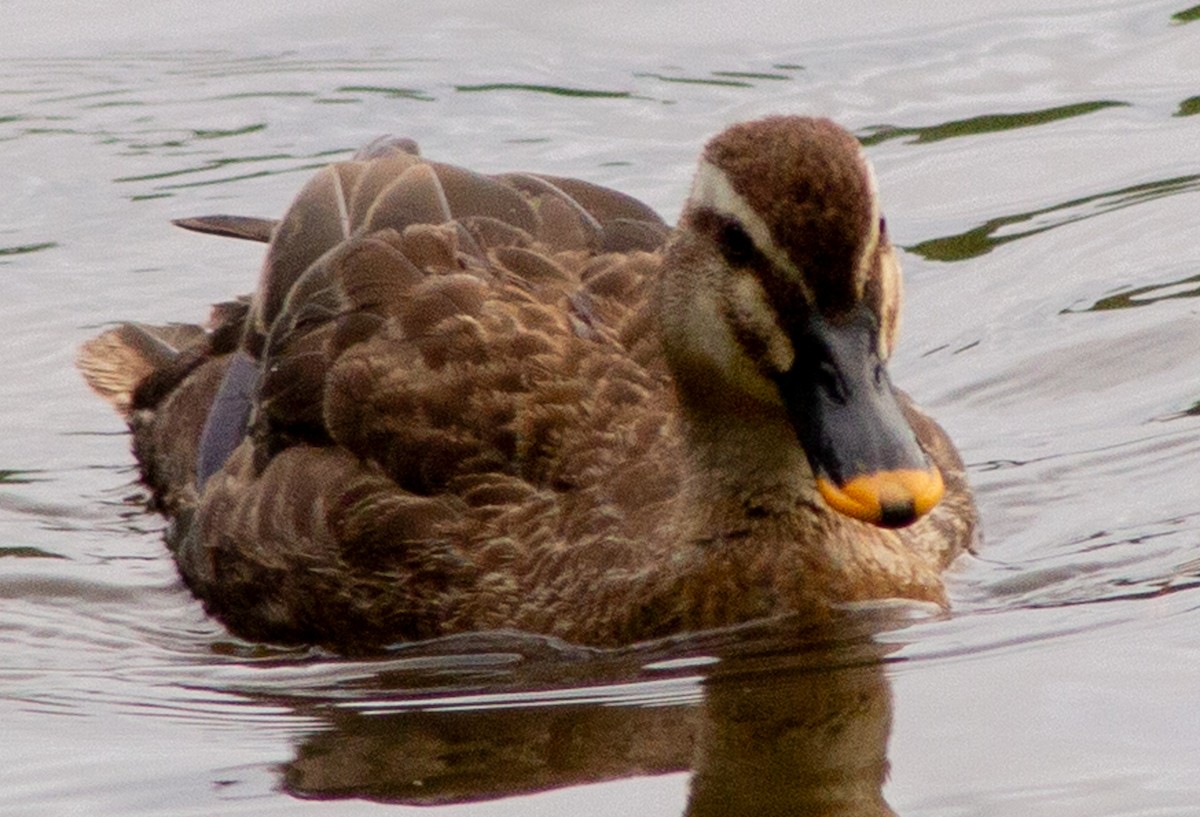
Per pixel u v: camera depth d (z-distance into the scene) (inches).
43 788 457.7
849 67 796.0
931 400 638.5
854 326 470.9
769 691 486.0
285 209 736.3
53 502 633.0
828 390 467.2
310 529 552.7
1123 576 536.4
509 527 531.8
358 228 591.2
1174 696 461.7
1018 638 502.0
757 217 476.4
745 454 508.7
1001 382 643.5
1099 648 490.3
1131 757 437.1
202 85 808.3
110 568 599.5
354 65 815.1
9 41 841.5
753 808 431.8
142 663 542.0
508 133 766.5
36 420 673.6
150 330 670.5
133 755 474.3
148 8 861.8
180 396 628.1
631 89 790.5
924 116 763.4
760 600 513.0
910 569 523.8
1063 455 605.6
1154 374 637.3
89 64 823.7
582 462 530.0
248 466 582.2
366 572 542.9
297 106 791.1
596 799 439.5
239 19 856.9
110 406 680.4
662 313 509.4
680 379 512.1
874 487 453.4
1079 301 673.0
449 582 534.0
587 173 740.0
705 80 791.7
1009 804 423.5
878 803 430.0
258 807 442.6
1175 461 595.2
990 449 612.1
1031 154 741.3
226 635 567.8
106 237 739.4
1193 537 553.6
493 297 554.3
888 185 732.7
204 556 579.2
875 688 482.0
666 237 577.3
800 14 834.8
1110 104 762.8
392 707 497.7
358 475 552.4
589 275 559.2
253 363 604.7
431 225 576.7
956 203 722.8
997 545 565.0
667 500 520.4
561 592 523.5
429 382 547.2
